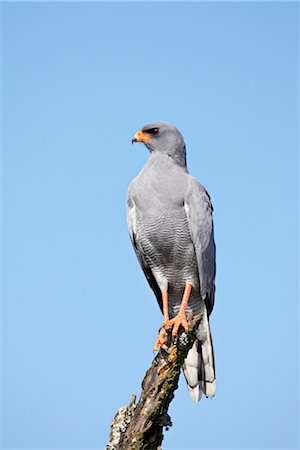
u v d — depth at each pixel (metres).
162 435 8.09
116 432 7.96
